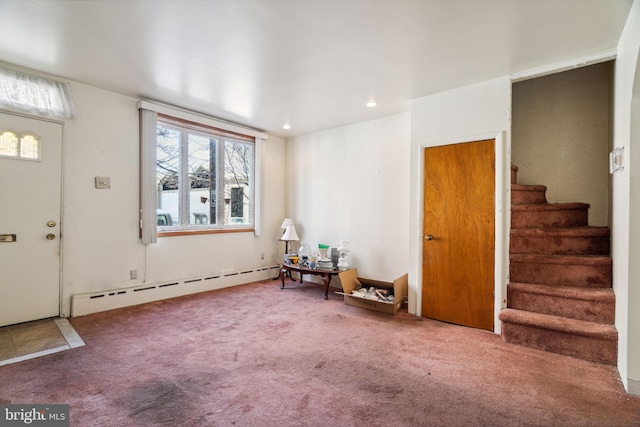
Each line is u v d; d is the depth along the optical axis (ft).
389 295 11.68
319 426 5.08
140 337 8.52
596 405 5.66
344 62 8.40
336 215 14.80
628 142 6.34
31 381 6.27
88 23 6.69
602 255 9.04
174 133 12.73
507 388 6.20
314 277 15.55
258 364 7.11
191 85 10.09
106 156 10.69
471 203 9.69
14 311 9.04
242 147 15.34
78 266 10.16
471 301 9.62
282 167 16.93
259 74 9.18
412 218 10.90
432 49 7.71
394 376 6.64
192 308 11.11
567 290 8.24
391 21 6.56
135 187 11.40
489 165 9.41
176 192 12.86
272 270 16.39
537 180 11.88
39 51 7.96
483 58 8.13
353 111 12.48
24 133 9.12
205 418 5.24
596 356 7.26
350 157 14.32
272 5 6.04
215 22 6.63
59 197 9.77
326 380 6.46
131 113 11.24
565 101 11.42
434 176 10.44
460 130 9.90
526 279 9.23
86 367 6.86
